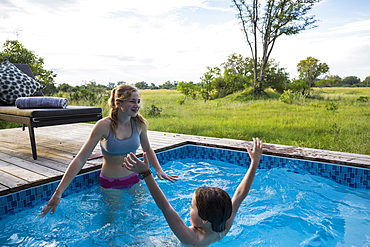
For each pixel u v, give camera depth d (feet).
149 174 4.32
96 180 10.80
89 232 6.90
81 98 39.78
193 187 10.39
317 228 7.20
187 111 39.68
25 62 37.40
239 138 22.02
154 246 6.00
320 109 35.70
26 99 13.61
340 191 10.12
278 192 9.81
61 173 9.84
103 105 36.94
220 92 60.18
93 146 7.57
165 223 7.20
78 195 9.44
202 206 4.63
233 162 14.10
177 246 5.57
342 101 41.63
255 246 6.36
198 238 4.75
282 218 7.79
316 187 10.37
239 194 5.61
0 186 8.48
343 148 17.99
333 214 8.09
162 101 53.31
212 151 14.88
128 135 8.45
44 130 20.10
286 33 56.39
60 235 6.85
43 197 9.19
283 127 25.67
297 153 12.62
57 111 12.59
